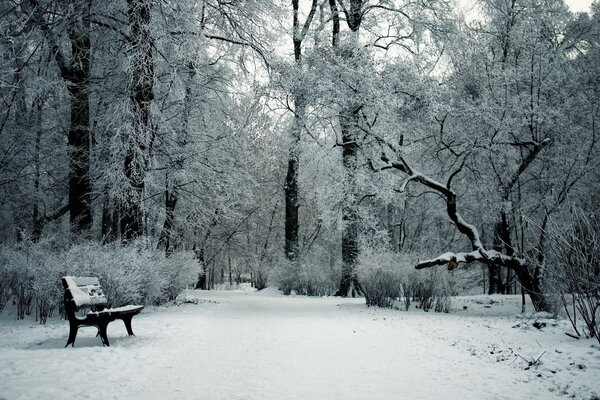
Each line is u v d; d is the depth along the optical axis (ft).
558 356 21.13
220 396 15.14
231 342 25.55
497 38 58.49
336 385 16.90
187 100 57.00
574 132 49.37
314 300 62.08
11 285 34.81
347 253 68.95
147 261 39.17
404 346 25.02
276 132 66.64
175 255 51.06
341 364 20.45
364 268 50.88
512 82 50.44
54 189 61.67
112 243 39.17
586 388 16.33
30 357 18.79
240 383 16.90
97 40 51.31
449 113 53.11
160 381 16.79
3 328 28.78
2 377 15.62
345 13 70.28
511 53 56.34
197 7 48.11
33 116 53.47
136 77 44.16
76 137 51.34
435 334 29.45
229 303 55.21
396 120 53.72
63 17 44.21
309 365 20.18
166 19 45.24
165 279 43.75
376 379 17.87
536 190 53.21
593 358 20.25
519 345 25.11
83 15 45.65
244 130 64.18
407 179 49.75
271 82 56.03
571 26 61.98
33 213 57.00
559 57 53.62
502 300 57.06
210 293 87.15
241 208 108.99
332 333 29.55
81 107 51.34
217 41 54.19
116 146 43.27
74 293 23.38
